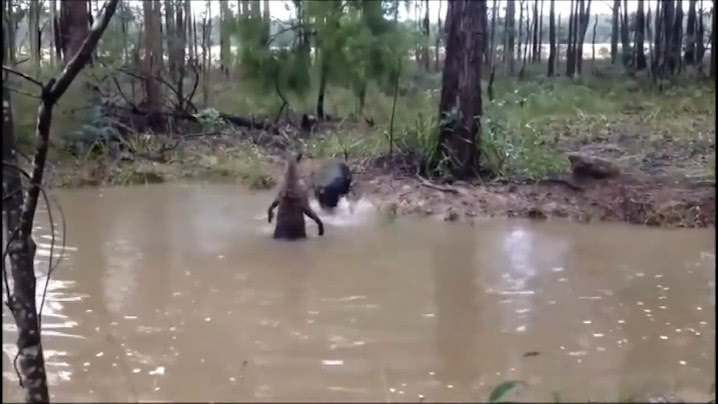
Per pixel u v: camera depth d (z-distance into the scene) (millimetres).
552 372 5434
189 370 5473
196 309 6777
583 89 22844
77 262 8312
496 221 10445
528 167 12734
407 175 12914
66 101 14766
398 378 5336
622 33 32656
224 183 13500
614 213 10594
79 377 5367
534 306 6887
